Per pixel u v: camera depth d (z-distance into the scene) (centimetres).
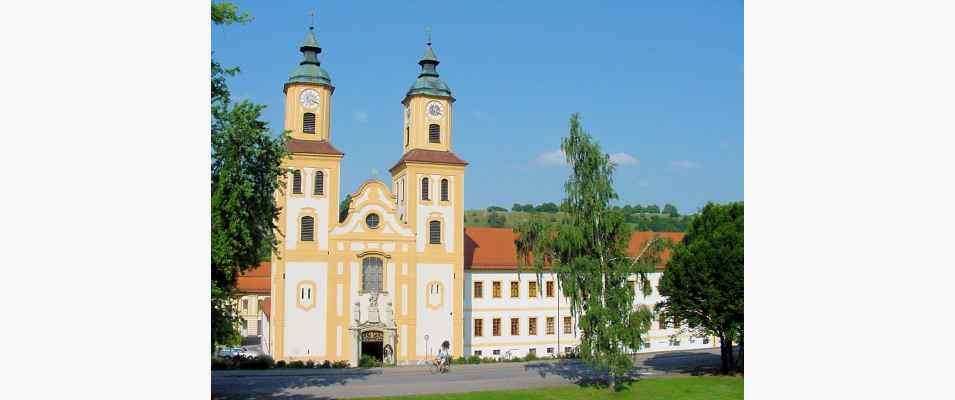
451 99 6581
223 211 3212
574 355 6450
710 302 5034
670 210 17738
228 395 4094
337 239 6056
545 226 4616
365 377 5053
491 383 4762
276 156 3494
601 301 4428
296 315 5912
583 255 4512
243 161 3350
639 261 4525
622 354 4359
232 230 3152
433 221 6353
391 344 6106
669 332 7581
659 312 5794
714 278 5012
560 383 4788
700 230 5644
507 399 4141
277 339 5862
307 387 4462
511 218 18875
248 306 9175
